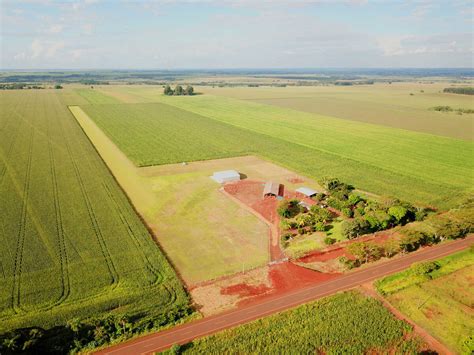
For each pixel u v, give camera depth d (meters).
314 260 55.19
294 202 71.69
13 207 67.56
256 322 41.94
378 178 88.94
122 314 41.81
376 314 43.34
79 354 37.81
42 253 53.66
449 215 69.25
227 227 64.12
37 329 37.62
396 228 64.88
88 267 50.84
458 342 39.91
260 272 51.88
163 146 115.75
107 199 72.56
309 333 40.41
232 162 100.94
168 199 75.06
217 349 38.22
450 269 53.62
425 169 96.38
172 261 53.91
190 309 44.16
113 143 119.25
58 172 87.06
